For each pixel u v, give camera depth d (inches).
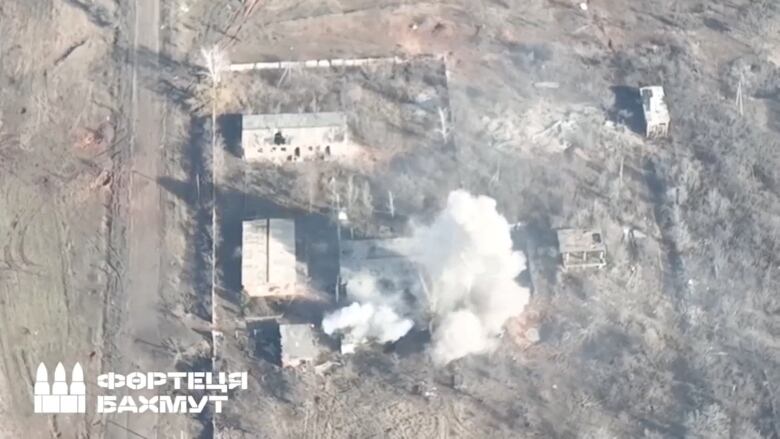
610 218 2864.2
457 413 2524.6
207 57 3120.1
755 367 2596.0
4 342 2645.2
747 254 2795.3
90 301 2716.5
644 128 3041.3
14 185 2913.4
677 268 2770.7
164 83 3127.5
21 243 2812.5
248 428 2500.0
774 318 2682.1
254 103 3095.5
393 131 3036.4
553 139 3021.7
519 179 2938.0
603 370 2591.0
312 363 2598.4
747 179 2935.5
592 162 2979.8
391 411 2527.1
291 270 2701.8
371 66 3179.1
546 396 2551.7
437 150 2999.5
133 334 2659.9
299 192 2906.0
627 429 2500.0
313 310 2696.9
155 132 3026.6
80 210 2874.0
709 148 3004.4
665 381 2576.3
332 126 2952.8
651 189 2930.6
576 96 3122.5
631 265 2773.1
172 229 2844.5
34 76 3134.8
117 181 2928.2
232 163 2965.1
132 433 2503.7
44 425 2518.5
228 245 2812.5
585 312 2689.5
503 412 2527.1
